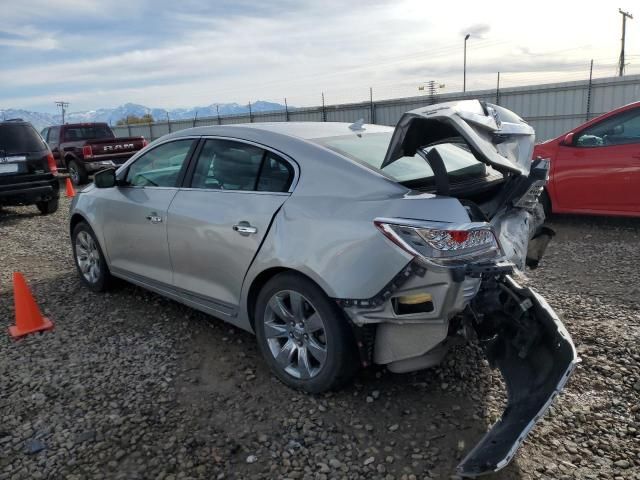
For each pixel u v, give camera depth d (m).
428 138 3.10
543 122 20.95
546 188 7.36
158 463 2.74
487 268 2.63
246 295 3.50
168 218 3.99
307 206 3.14
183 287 4.03
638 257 5.81
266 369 3.64
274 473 2.65
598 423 2.94
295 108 28.31
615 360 3.56
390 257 2.75
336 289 2.92
